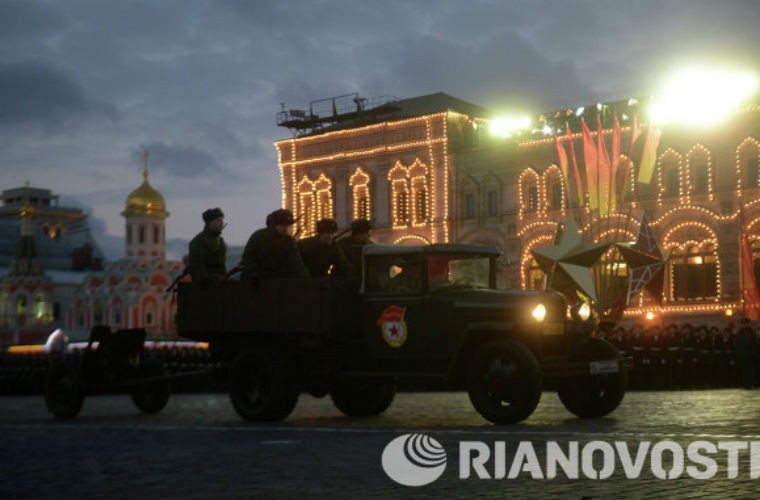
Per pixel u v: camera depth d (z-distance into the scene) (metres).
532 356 12.37
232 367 14.29
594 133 49.38
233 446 10.41
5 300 112.31
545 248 28.83
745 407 15.46
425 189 56.16
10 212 161.50
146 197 105.94
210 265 15.02
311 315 13.60
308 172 61.12
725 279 45.53
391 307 13.53
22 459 9.79
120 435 12.22
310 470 8.36
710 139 46.22
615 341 26.75
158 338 53.03
